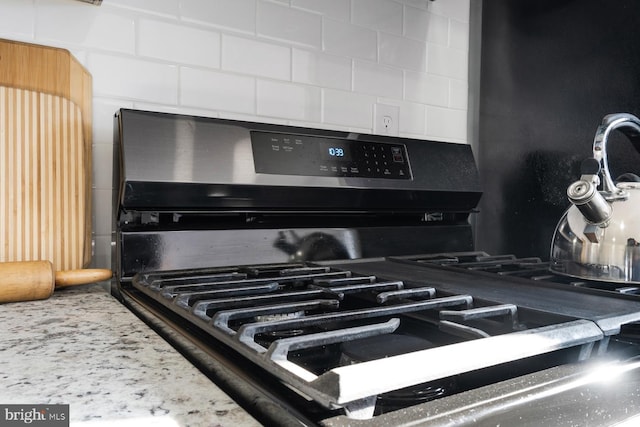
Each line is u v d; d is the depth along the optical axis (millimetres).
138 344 444
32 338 465
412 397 366
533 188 1149
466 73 1351
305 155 880
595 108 1020
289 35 1053
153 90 899
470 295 524
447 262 884
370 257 965
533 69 1154
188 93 933
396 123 1229
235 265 819
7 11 780
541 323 465
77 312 587
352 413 285
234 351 410
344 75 1138
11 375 357
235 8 982
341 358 440
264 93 1021
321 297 561
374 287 587
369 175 943
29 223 740
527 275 754
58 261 763
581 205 657
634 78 951
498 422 297
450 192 1050
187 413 292
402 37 1238
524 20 1177
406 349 448
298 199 868
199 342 438
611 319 434
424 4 1278
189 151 770
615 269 645
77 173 787
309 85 1084
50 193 759
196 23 940
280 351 335
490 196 1266
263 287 584
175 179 745
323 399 274
